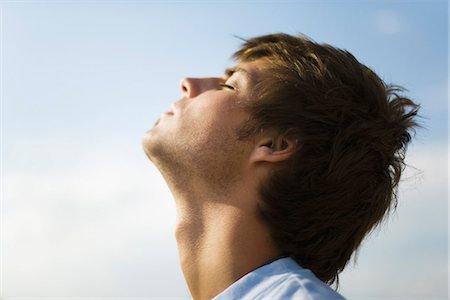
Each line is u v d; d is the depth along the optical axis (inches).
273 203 64.6
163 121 71.1
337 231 68.1
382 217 74.3
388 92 75.2
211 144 66.4
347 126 67.4
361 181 68.6
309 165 65.4
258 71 68.8
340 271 71.2
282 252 65.4
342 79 68.9
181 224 67.4
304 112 66.1
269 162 65.2
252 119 66.1
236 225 64.5
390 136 70.9
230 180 65.8
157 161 70.0
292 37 72.6
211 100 68.2
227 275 63.6
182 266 67.0
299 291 58.1
